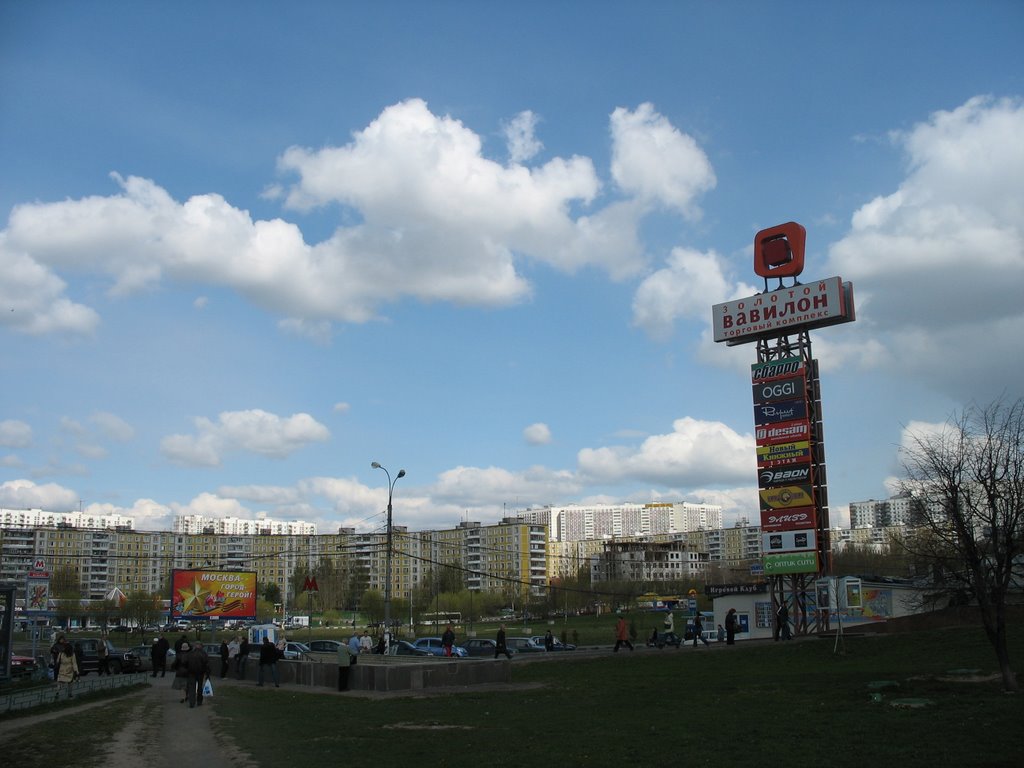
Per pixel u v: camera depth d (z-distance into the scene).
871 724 20.02
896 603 63.44
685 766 15.90
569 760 16.98
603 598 155.00
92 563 179.50
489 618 154.88
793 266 58.28
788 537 54.66
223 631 121.75
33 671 42.62
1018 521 27.12
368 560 184.50
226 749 19.67
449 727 23.02
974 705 22.17
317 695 33.66
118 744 20.38
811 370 56.34
